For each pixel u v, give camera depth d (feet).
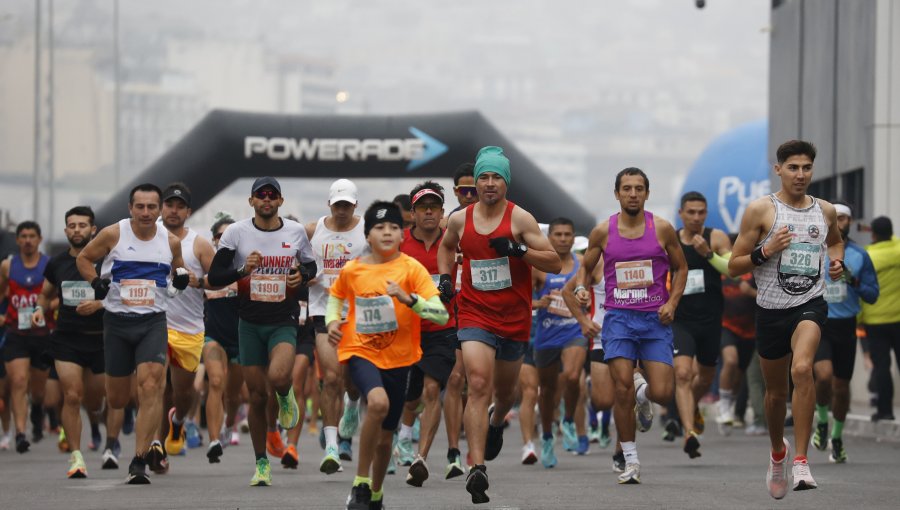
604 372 88.89
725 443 109.60
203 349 89.56
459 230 68.03
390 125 169.68
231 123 168.14
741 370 119.34
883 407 112.27
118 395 77.97
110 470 89.25
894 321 109.19
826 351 89.97
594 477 81.30
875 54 136.67
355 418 67.00
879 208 136.77
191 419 111.75
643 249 76.18
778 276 63.77
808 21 162.71
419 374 67.26
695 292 94.99
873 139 136.98
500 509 63.26
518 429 141.49
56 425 129.59
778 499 65.05
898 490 70.64
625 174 76.33
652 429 130.82
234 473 86.12
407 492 72.64
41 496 71.05
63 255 85.97
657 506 63.87
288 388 75.10
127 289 76.48
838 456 89.35
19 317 106.83
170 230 85.40
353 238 82.23
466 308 67.21
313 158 168.14
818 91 158.30
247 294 75.31
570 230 93.30
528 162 170.30
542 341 91.76
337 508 64.23
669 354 76.59
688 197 95.25
